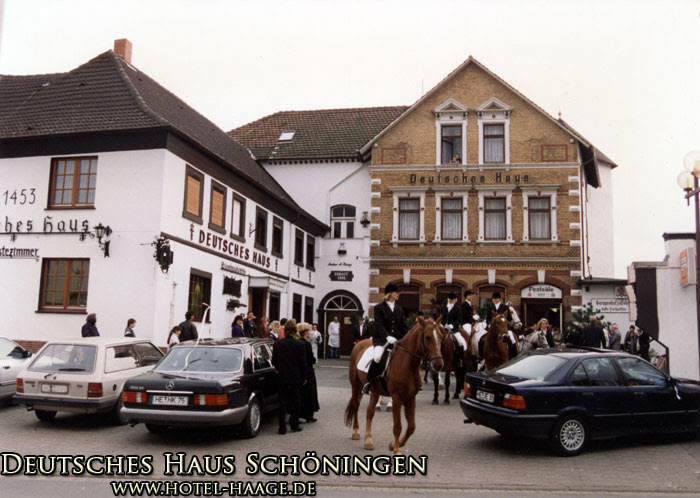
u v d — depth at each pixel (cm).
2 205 1925
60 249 1866
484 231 3019
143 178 1836
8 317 1867
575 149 2980
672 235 1467
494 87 3080
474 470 874
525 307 2942
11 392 1293
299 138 3559
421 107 3123
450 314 1508
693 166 1212
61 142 1908
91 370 1123
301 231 3088
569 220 2944
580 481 823
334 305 3222
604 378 1008
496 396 980
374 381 969
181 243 1922
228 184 2289
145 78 2392
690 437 1103
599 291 2875
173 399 977
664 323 1445
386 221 3106
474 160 3042
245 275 2419
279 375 1105
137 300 1784
